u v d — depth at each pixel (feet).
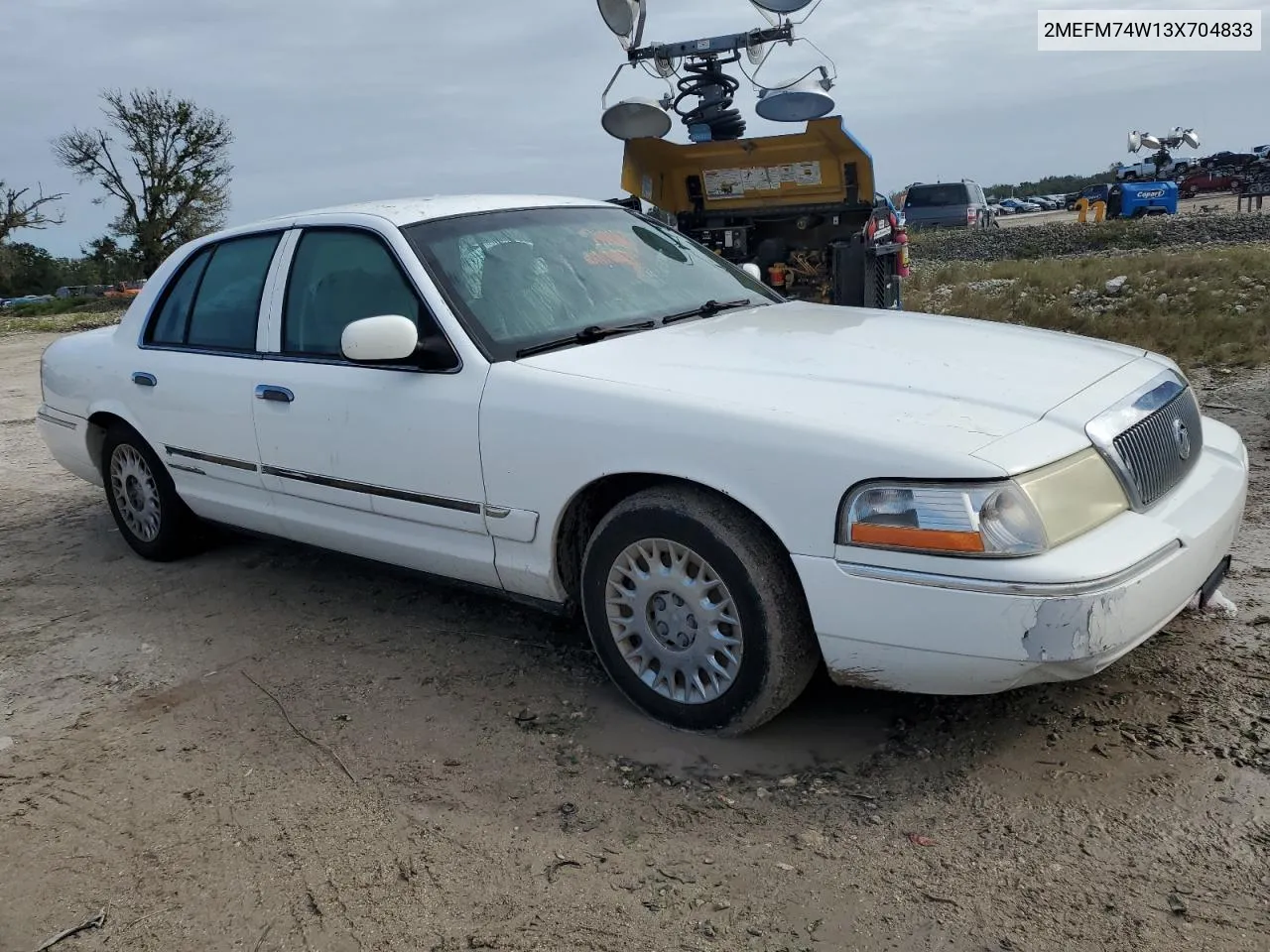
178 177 160.66
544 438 10.78
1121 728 9.95
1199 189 149.28
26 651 14.16
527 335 11.87
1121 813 8.71
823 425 9.23
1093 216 120.37
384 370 12.32
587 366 11.10
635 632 10.79
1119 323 31.96
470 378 11.52
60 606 15.79
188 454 15.31
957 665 8.73
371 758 10.66
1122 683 10.74
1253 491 16.61
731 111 30.19
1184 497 10.05
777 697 9.82
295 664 13.07
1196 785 8.96
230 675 12.91
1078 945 7.32
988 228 88.84
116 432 16.98
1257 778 8.97
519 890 8.43
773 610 9.56
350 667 12.85
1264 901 7.59
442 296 12.00
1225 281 37.06
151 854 9.34
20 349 63.77
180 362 15.25
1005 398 9.62
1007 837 8.55
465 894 8.43
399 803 9.78
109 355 16.83
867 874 8.27
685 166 30.19
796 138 27.63
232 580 16.31
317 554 17.21
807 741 10.28
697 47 28.78
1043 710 10.39
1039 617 8.30
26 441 29.58
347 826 9.49
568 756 10.37
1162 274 40.27
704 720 10.34
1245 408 22.08
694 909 8.04
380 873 8.79
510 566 11.56
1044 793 9.08
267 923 8.31
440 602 14.78
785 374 10.41
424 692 12.03
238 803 10.02
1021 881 8.03
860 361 10.67
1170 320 31.50
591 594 10.98
